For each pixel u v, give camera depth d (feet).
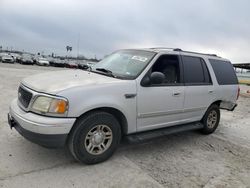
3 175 10.25
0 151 12.41
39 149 13.01
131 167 12.07
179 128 15.76
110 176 11.02
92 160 11.78
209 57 18.08
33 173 10.65
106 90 11.55
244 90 72.69
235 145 16.90
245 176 12.23
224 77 18.99
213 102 18.11
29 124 10.30
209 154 14.79
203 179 11.57
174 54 15.20
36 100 10.67
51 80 11.88
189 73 15.88
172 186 10.69
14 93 29.35
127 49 16.33
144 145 15.30
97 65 16.08
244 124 23.70
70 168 11.39
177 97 14.73
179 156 14.05
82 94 10.82
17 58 144.05
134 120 12.89
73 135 11.07
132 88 12.46
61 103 10.36
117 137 12.50
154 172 11.80
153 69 13.67
